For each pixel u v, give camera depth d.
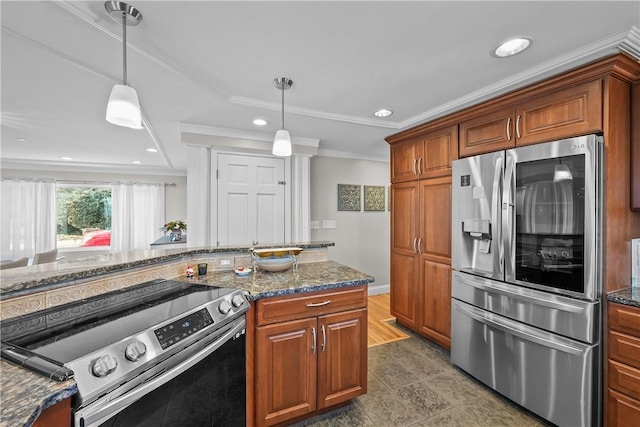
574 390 1.58
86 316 1.11
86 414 0.76
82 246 5.66
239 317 1.46
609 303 1.53
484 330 2.07
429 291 2.71
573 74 1.63
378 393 2.04
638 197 1.61
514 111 1.97
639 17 1.31
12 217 5.07
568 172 1.62
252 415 1.55
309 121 2.78
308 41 1.53
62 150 4.22
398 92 2.18
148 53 1.61
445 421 1.77
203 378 1.22
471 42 1.53
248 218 3.33
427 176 2.73
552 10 1.27
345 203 4.32
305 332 1.66
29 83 2.01
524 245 1.84
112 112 1.21
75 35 1.44
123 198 5.77
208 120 2.77
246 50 1.61
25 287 1.06
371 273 4.53
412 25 1.39
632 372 1.44
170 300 1.32
